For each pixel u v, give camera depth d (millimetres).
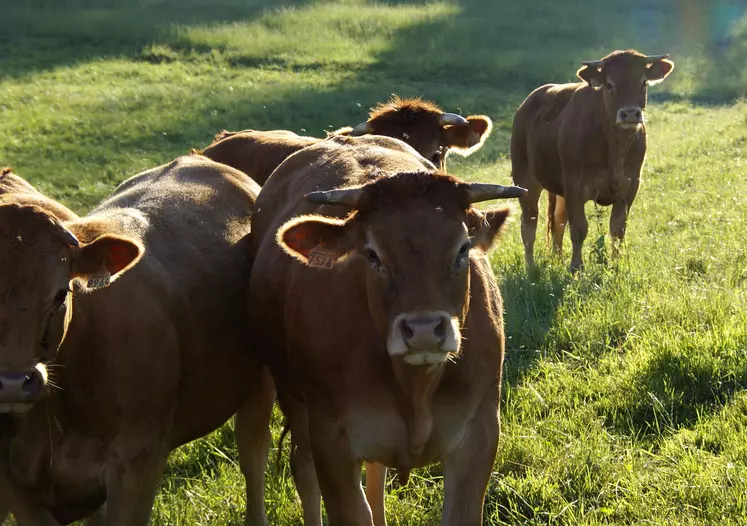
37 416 5371
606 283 9930
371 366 5195
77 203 17359
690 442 6691
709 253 10625
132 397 5504
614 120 12102
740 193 14328
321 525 6375
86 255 5145
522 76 32500
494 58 34344
